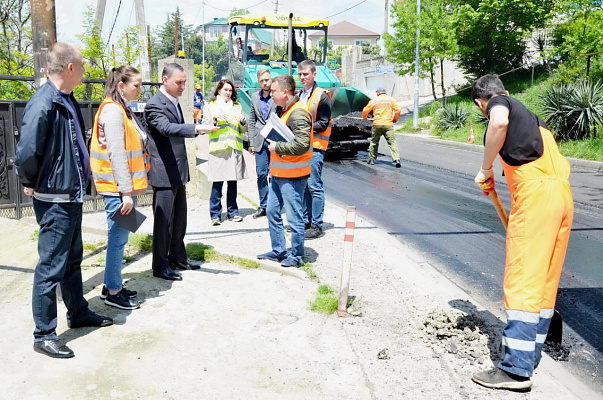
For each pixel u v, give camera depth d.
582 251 6.39
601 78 18.30
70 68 3.58
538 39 25.98
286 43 14.40
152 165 4.96
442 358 3.76
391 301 4.76
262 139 7.43
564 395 3.34
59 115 3.55
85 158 3.80
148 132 4.93
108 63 13.12
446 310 4.45
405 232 7.21
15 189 7.37
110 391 3.26
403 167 13.03
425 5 26.33
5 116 7.21
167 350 3.78
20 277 5.20
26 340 3.88
